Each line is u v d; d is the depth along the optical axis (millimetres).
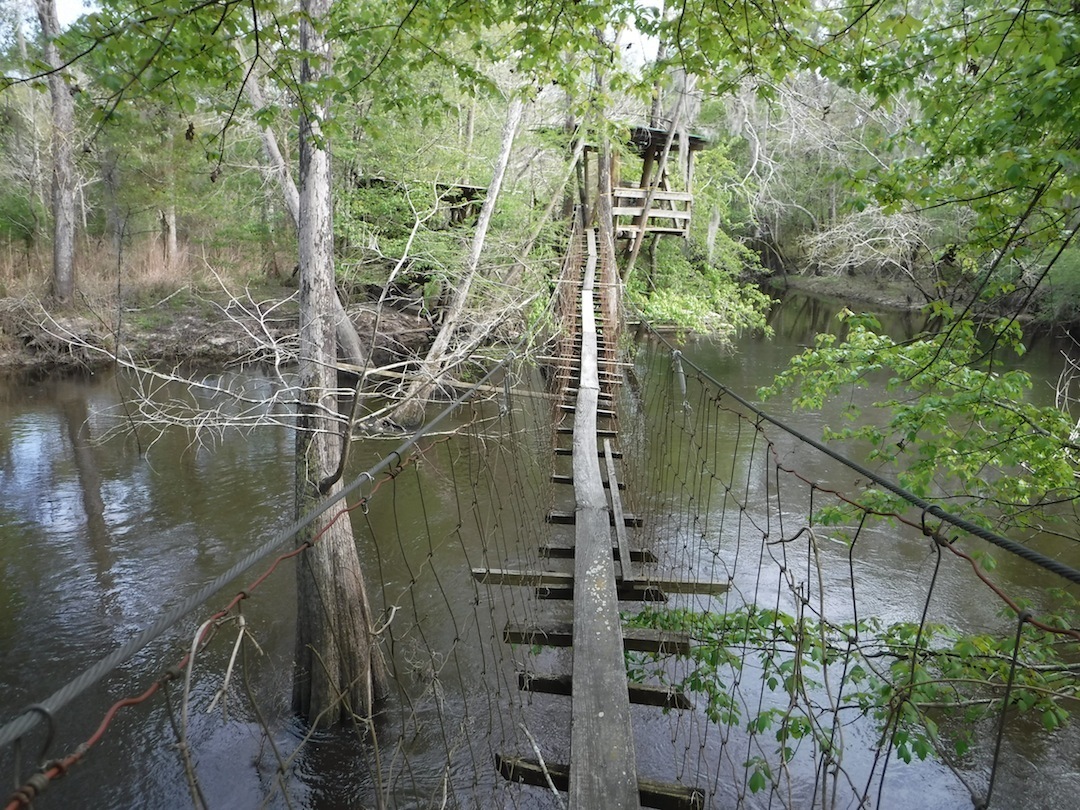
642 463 7523
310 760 3867
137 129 10250
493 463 8047
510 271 10555
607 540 3686
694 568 5730
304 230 3975
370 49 3428
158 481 7719
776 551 6215
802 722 2902
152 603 5430
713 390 11984
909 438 4000
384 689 4277
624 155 12930
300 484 3965
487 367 11109
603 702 2475
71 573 5840
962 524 1497
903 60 3227
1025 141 3088
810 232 24500
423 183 10352
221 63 3035
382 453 8352
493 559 5895
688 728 4031
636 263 16328
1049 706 2990
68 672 4648
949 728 4164
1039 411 3830
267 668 4680
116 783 3801
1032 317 15188
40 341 12031
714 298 15062
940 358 4137
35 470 7996
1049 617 3420
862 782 3738
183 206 13227
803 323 20734
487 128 12875
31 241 15953
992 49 2889
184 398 10656
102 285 13516
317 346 4016
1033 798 3703
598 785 2123
